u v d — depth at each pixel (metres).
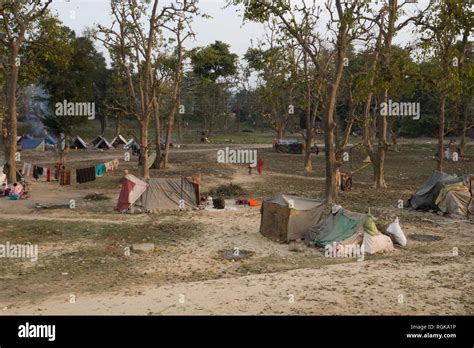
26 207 27.70
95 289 14.16
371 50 30.97
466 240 20.80
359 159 59.12
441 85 26.56
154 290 13.78
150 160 47.25
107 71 84.56
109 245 19.77
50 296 13.41
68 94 51.81
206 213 26.67
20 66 38.97
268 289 13.62
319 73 29.91
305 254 18.81
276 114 68.75
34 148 68.62
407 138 91.38
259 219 25.25
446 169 48.44
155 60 42.59
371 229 19.00
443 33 26.77
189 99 95.44
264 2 27.09
